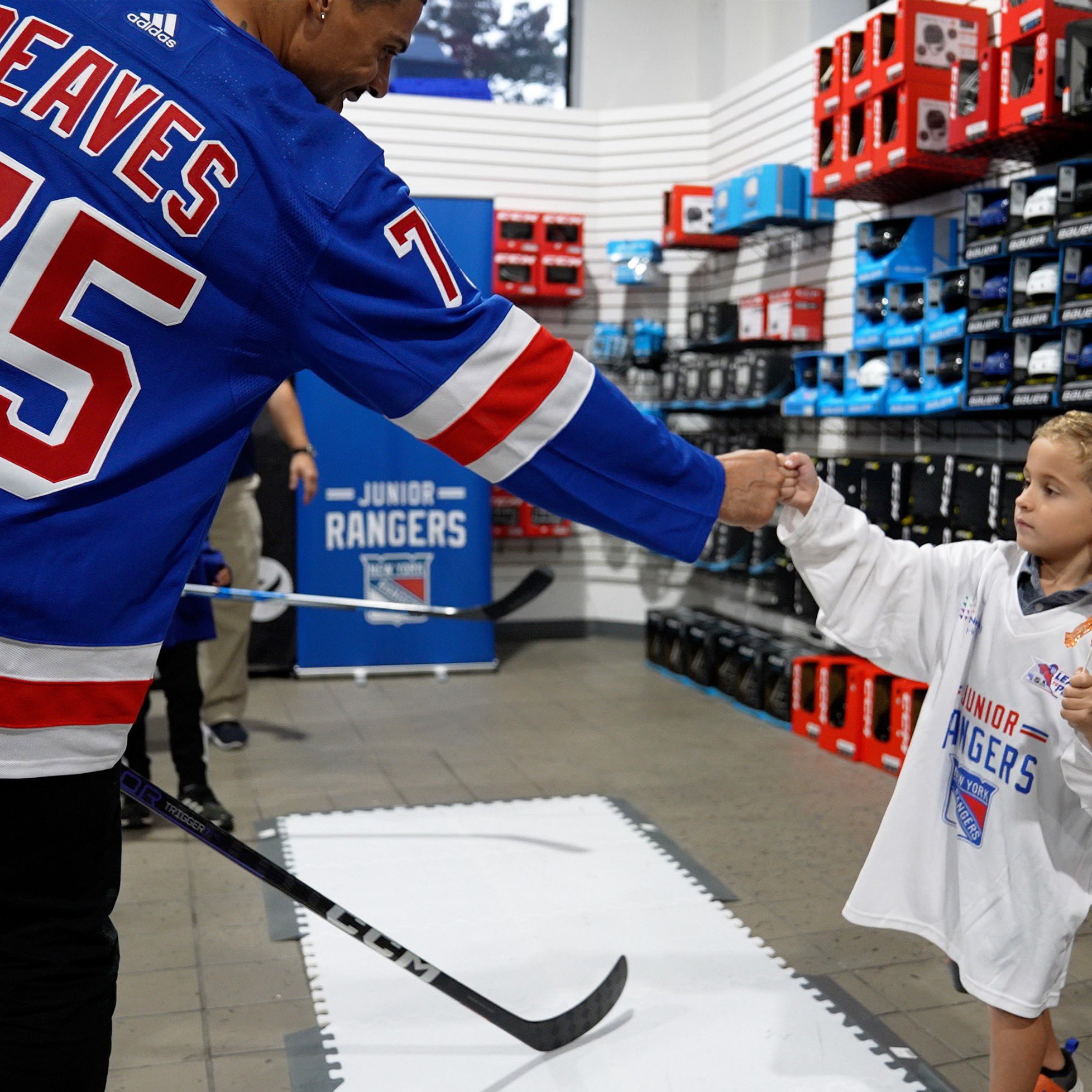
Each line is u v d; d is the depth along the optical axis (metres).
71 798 1.02
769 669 4.54
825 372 4.64
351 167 1.03
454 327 1.07
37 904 1.02
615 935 2.49
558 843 3.09
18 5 0.98
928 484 3.85
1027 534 1.54
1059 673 1.51
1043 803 1.53
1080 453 1.48
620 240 6.22
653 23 6.93
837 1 5.81
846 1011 2.13
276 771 3.85
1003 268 3.61
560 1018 1.88
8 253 0.92
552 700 4.97
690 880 2.81
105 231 0.94
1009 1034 1.58
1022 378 3.47
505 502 6.28
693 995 2.20
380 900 2.70
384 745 4.20
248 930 2.56
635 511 1.19
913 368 4.08
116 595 0.99
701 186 5.75
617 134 6.34
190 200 0.96
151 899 2.73
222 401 1.03
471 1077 1.91
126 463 0.97
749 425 5.82
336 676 5.45
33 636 0.95
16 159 0.93
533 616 6.53
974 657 1.64
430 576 5.52
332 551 5.43
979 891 1.59
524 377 1.10
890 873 1.70
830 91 4.29
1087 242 3.17
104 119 0.95
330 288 1.03
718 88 6.58
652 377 6.45
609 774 3.81
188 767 3.22
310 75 1.09
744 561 5.30
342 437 5.41
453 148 6.23
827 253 5.11
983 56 3.52
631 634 6.52
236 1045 2.04
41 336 0.93
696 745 4.19
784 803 3.48
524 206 6.33
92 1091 1.08
